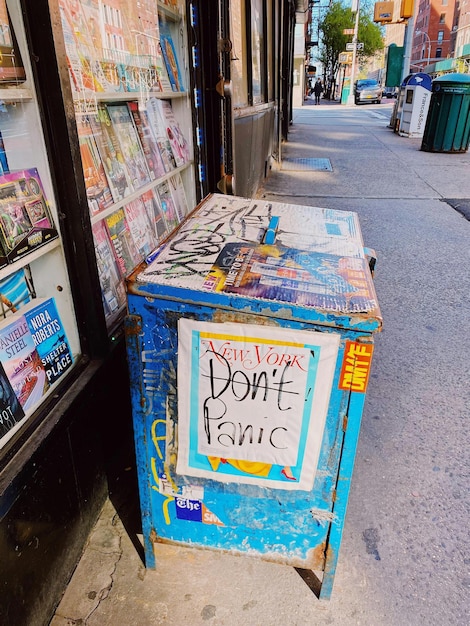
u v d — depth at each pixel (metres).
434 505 2.11
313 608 1.68
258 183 6.41
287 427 1.41
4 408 1.44
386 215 5.88
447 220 5.72
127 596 1.70
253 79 5.69
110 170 2.22
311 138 12.62
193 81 3.21
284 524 1.58
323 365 1.31
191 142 3.31
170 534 1.68
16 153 1.53
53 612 1.63
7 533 1.33
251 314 1.29
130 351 1.40
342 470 1.45
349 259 1.54
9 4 1.43
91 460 1.86
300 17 17.16
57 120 1.58
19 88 1.49
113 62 2.28
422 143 10.56
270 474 1.49
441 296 3.95
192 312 1.32
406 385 2.89
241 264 1.44
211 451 1.49
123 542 1.88
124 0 2.37
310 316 1.26
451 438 2.49
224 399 1.41
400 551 1.90
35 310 1.61
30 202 1.55
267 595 1.72
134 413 1.50
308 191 6.92
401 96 13.39
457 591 1.75
